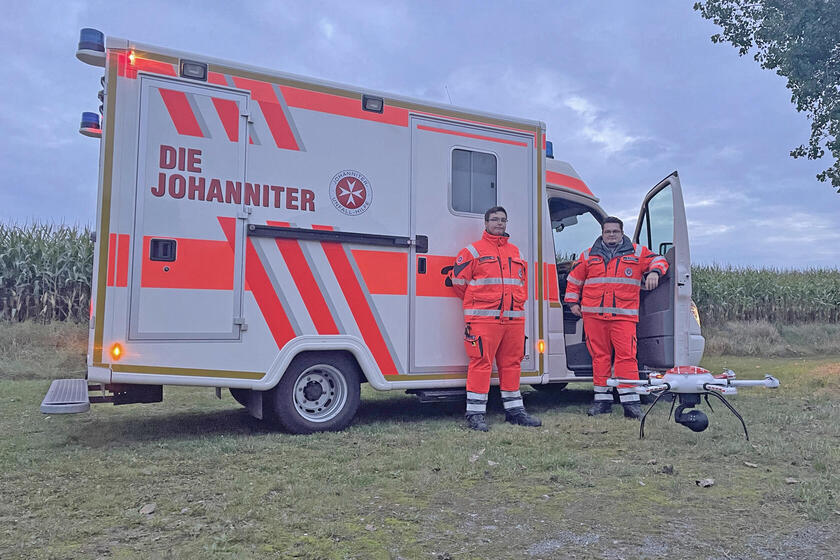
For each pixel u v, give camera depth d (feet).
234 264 15.37
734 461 13.53
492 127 19.22
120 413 19.60
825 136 42.42
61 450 14.16
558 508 10.48
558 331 20.42
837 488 11.39
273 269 15.83
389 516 10.01
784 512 10.34
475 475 12.26
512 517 10.03
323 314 16.35
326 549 8.65
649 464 13.29
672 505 10.64
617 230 19.13
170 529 9.33
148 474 12.18
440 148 18.35
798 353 44.96
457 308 18.33
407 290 17.57
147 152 14.61
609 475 12.37
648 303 20.51
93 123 16.38
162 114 14.83
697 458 13.79
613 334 19.13
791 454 13.92
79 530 9.21
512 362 17.98
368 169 17.19
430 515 10.07
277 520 9.70
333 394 16.97
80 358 30.86
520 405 18.04
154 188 14.62
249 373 15.40
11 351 30.42
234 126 15.58
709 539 9.18
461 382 18.20
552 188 22.24
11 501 10.55
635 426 17.29
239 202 15.49
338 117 16.89
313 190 16.39
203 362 14.90
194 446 14.57
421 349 17.67
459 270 17.38
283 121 16.16
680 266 19.02
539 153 20.07
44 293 35.47
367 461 13.24
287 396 16.05
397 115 17.72
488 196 19.12
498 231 17.69
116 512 10.05
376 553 8.55
